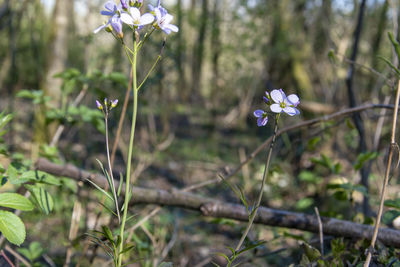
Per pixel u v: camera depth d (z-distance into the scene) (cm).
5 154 187
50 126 421
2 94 895
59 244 292
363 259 169
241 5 976
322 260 159
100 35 433
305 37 736
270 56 770
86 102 432
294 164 469
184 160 710
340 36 608
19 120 712
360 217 206
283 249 207
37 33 652
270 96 127
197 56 1294
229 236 364
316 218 188
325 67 685
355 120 249
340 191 210
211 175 646
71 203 316
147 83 320
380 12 561
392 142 125
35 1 550
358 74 553
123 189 203
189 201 205
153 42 399
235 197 465
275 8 859
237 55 1102
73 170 213
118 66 478
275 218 192
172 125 1009
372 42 566
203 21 1103
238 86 1234
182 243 327
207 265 298
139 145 623
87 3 452
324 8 586
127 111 329
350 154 488
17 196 139
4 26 497
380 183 346
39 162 213
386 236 174
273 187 448
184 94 1268
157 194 207
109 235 125
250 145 923
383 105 192
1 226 130
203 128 1077
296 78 690
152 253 228
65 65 473
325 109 530
